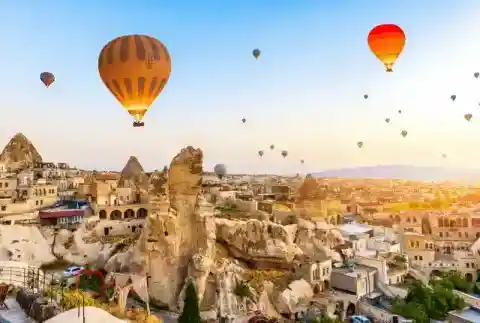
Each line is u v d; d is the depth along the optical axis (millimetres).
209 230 83500
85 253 91938
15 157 145500
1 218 96750
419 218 133000
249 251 91875
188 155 87000
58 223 102812
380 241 107812
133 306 74688
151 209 83188
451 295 83312
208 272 79375
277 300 79938
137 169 156500
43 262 87562
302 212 121188
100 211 113875
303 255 93062
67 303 46719
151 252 81125
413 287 85312
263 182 187375
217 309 74938
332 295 83250
